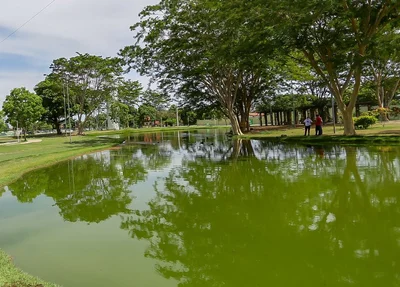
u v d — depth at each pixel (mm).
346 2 15734
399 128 22578
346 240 4781
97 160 16016
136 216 6586
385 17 16594
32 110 35000
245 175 10164
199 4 21875
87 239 5410
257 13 17547
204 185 9078
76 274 4156
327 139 18156
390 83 29250
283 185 8430
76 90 43750
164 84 29875
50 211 7270
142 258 4582
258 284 3703
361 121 24391
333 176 9117
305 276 3824
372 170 9562
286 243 4789
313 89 43312
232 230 5449
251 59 19156
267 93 34688
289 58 23359
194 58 24547
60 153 18625
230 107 29234
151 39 24281
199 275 4004
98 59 41094
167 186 9227
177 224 5934
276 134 27578
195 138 31078
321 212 6121
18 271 4133
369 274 3805
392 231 5031
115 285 3844
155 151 19812
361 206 6332
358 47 16953
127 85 44469
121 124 80125
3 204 8047
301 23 15469
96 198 8273
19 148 23219
